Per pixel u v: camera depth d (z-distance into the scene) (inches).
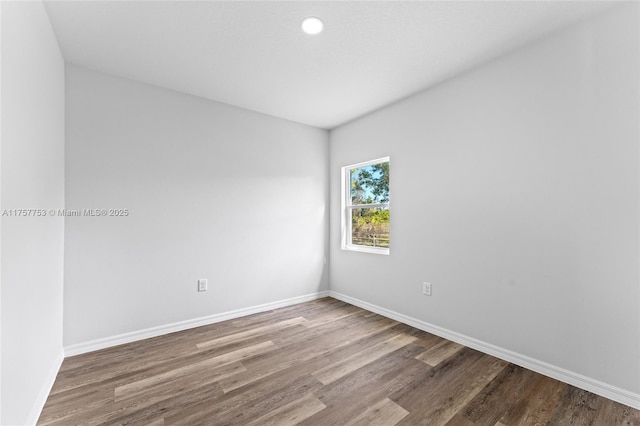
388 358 88.3
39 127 63.6
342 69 96.0
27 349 56.2
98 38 79.1
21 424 53.6
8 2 48.0
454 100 100.7
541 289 79.6
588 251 71.5
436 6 67.2
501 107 88.0
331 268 157.6
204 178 117.1
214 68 95.3
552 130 77.4
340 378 77.3
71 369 81.1
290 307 139.3
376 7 67.6
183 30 76.1
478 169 93.8
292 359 87.7
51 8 67.2
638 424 60.2
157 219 106.1
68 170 89.7
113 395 69.6
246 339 102.1
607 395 68.3
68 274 89.4
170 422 60.6
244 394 70.2
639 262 64.4
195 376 78.1
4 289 46.6
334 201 156.2
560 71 75.7
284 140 141.5
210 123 119.0
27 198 56.3
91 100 94.3
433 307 107.4
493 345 90.0
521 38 79.4
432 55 87.8
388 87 108.7
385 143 127.1
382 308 128.0
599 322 69.9
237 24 73.7
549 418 61.9
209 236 118.0
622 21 66.2
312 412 63.9
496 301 89.3
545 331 78.9
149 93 105.2
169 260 108.5
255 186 131.6
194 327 113.3
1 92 45.4
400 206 120.2
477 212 94.0
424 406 66.0
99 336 94.3
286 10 68.6
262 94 114.7
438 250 105.7
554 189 77.0
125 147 100.1
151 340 101.3
